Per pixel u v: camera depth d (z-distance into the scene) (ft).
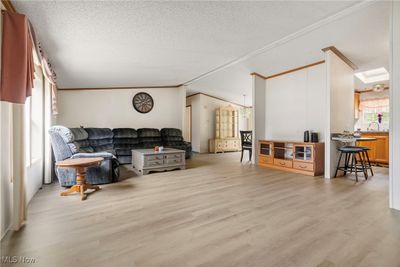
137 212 7.47
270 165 16.21
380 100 19.43
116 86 21.02
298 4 7.95
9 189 6.20
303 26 9.66
